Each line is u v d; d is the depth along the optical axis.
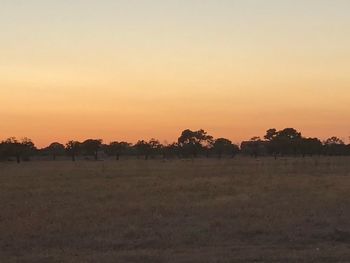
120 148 107.38
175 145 107.69
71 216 16.22
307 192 23.58
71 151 104.25
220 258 9.70
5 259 10.03
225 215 16.09
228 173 40.41
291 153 106.50
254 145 113.31
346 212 16.42
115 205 19.16
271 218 15.10
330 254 9.95
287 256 9.81
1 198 22.39
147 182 31.14
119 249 11.13
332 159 71.62
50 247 11.41
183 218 15.68
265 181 30.66
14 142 89.69
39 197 22.77
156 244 11.56
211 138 109.31
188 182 30.41
